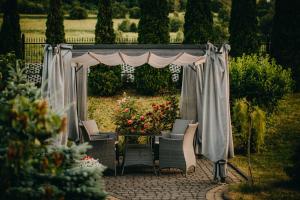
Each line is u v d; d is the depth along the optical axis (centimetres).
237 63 1394
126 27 3130
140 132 1221
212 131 1054
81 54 1192
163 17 2030
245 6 2012
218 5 3409
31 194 596
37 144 585
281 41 1948
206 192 970
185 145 1148
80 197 648
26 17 3164
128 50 1204
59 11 2072
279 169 1223
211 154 1054
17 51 2069
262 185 1023
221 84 1052
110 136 1288
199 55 1205
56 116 551
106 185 1036
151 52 1203
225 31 2894
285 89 1394
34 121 580
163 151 1149
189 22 2011
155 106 1380
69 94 1268
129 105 1281
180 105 1411
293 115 1734
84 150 670
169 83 2058
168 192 971
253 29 2020
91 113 1606
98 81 2002
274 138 1546
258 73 1370
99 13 2012
